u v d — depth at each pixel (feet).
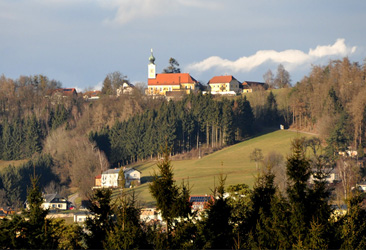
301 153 271.69
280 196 271.08
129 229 247.29
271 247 251.39
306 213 250.57
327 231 239.30
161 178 260.01
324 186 261.85
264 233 255.09
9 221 260.62
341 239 245.24
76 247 268.62
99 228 270.05
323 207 251.39
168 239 245.24
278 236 251.39
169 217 253.03
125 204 264.11
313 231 236.22
